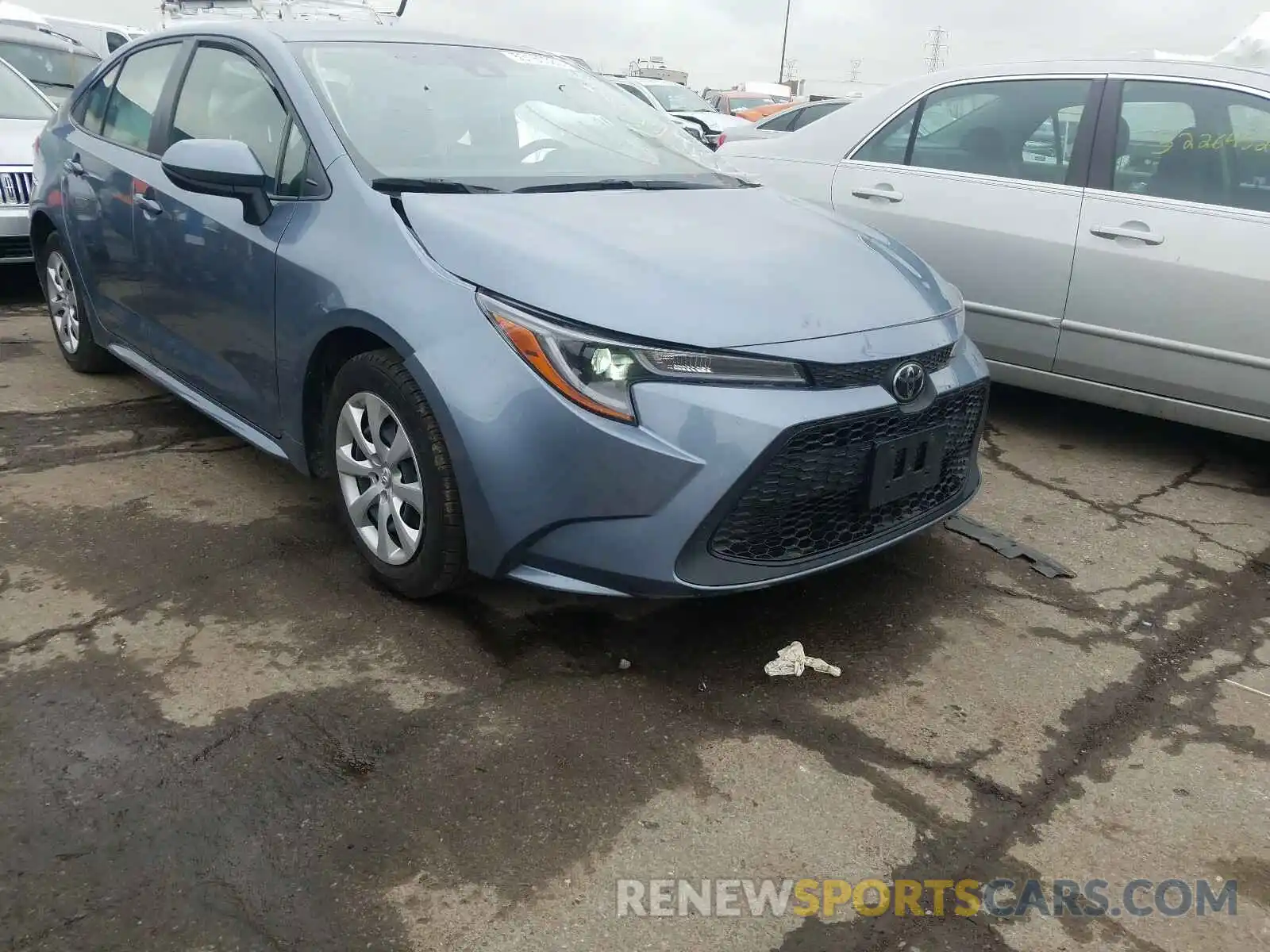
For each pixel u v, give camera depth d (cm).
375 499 287
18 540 315
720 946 181
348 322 271
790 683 259
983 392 293
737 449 231
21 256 605
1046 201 416
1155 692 264
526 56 384
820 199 482
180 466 380
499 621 280
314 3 812
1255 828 216
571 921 185
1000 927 188
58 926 178
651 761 228
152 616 276
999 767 232
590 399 233
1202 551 346
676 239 274
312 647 264
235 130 337
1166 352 392
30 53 889
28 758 218
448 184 292
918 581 316
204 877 190
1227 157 382
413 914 184
